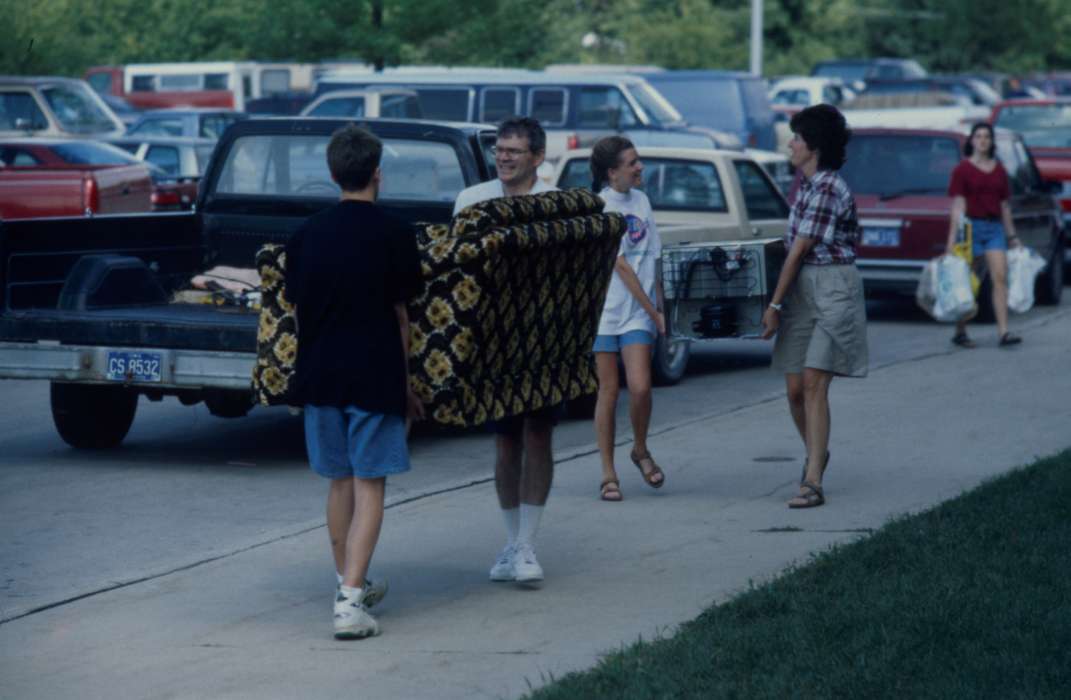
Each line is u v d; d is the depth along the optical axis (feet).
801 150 37.76
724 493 39.55
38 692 25.00
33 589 31.40
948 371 60.90
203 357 41.86
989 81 228.84
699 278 41.19
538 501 30.94
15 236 43.86
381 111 114.01
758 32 172.04
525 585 30.83
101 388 46.14
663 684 23.76
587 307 31.24
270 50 163.02
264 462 45.06
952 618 26.40
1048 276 85.66
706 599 29.66
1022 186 82.38
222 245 50.14
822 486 39.91
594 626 28.17
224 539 35.65
